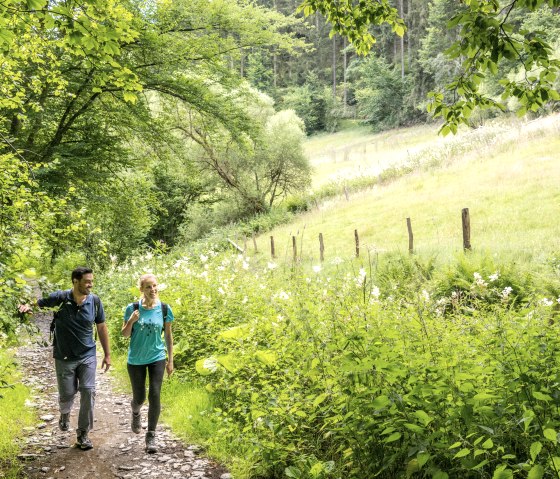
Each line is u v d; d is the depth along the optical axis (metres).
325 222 26.25
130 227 22.19
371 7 6.20
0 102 8.98
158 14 17.06
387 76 82.31
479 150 29.84
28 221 5.99
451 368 3.99
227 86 19.28
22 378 8.43
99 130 18.45
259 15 19.23
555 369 3.65
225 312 8.58
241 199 36.19
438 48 73.31
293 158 36.47
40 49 9.24
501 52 4.63
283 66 114.19
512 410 3.57
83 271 5.80
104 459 5.39
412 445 3.72
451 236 18.09
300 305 5.78
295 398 5.01
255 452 5.00
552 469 3.22
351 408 4.20
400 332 4.89
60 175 16.23
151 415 5.64
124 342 10.41
